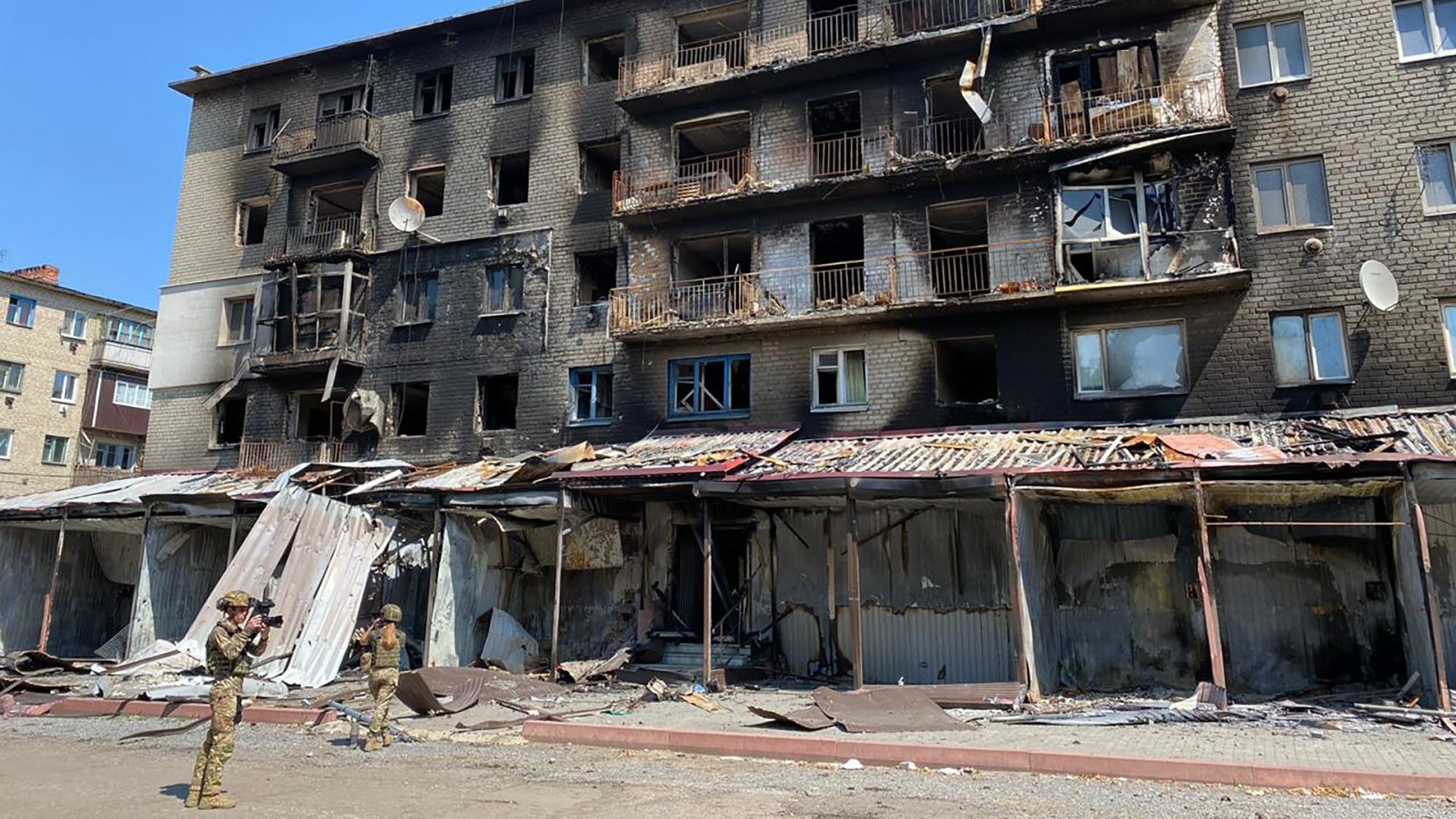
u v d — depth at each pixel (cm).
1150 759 841
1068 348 1789
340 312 2383
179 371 2647
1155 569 1523
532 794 757
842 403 1945
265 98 2752
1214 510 1477
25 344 3794
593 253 2255
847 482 1415
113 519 2023
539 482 1662
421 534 1970
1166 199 1770
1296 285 1659
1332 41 1719
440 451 2270
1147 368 1742
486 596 1816
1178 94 1777
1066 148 1789
